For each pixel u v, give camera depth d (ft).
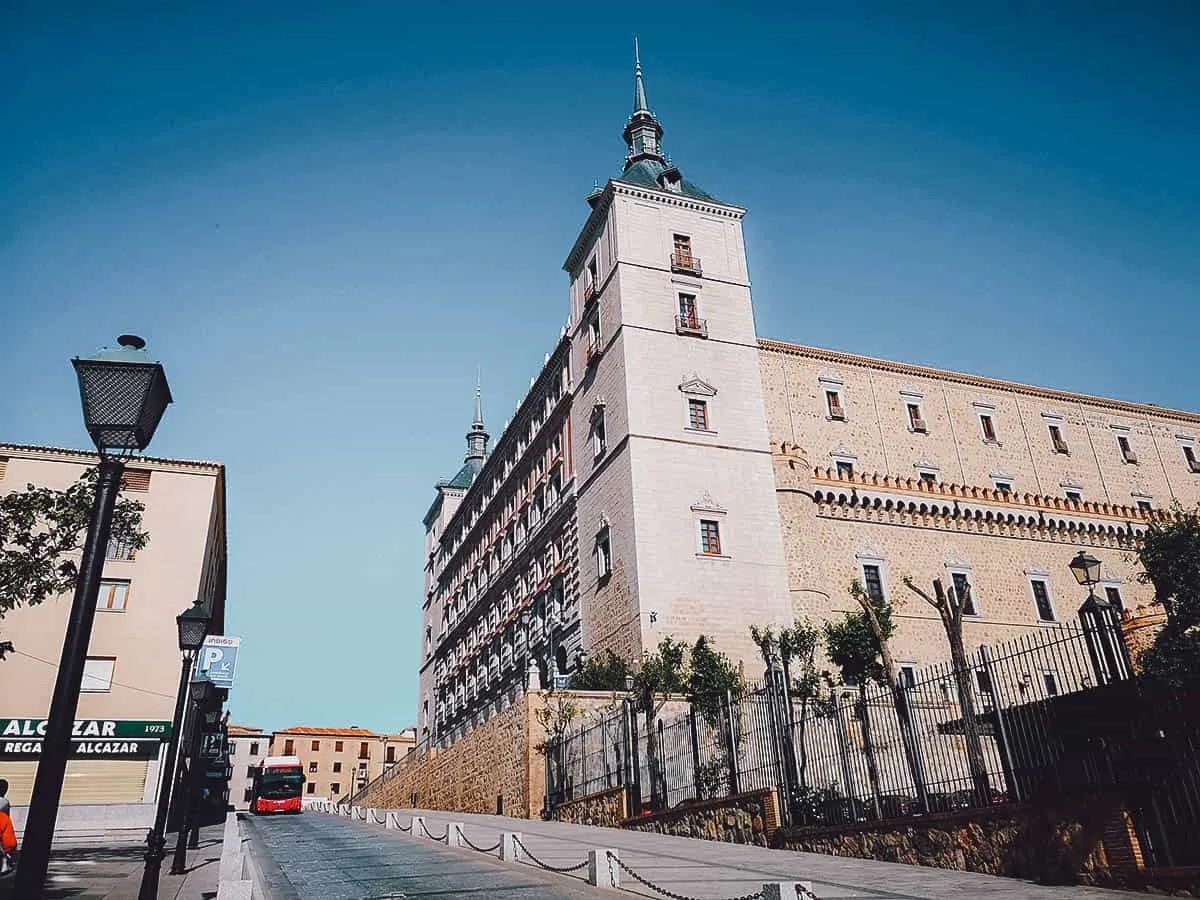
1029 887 42.42
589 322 163.73
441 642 257.34
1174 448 207.92
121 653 123.44
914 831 53.01
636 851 62.23
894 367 183.42
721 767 73.61
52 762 21.42
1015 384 195.11
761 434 148.56
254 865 51.57
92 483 63.46
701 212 164.35
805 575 141.18
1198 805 40.81
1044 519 171.53
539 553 178.81
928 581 156.66
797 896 33.81
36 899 20.24
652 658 103.45
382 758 401.49
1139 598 172.76
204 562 132.26
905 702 59.52
